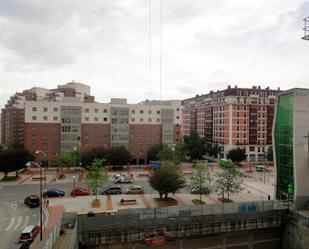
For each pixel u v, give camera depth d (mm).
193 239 40000
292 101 45094
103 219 35969
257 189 63031
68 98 102062
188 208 39781
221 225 40250
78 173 79750
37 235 34188
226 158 109312
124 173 80688
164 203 49125
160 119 103312
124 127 99875
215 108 127250
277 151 49156
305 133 44719
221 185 54906
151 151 92188
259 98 117625
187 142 108812
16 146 97750
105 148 90000
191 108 157000
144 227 37344
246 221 41344
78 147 83062
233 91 117688
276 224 42719
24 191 58781
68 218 36406
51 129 94375
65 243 30500
